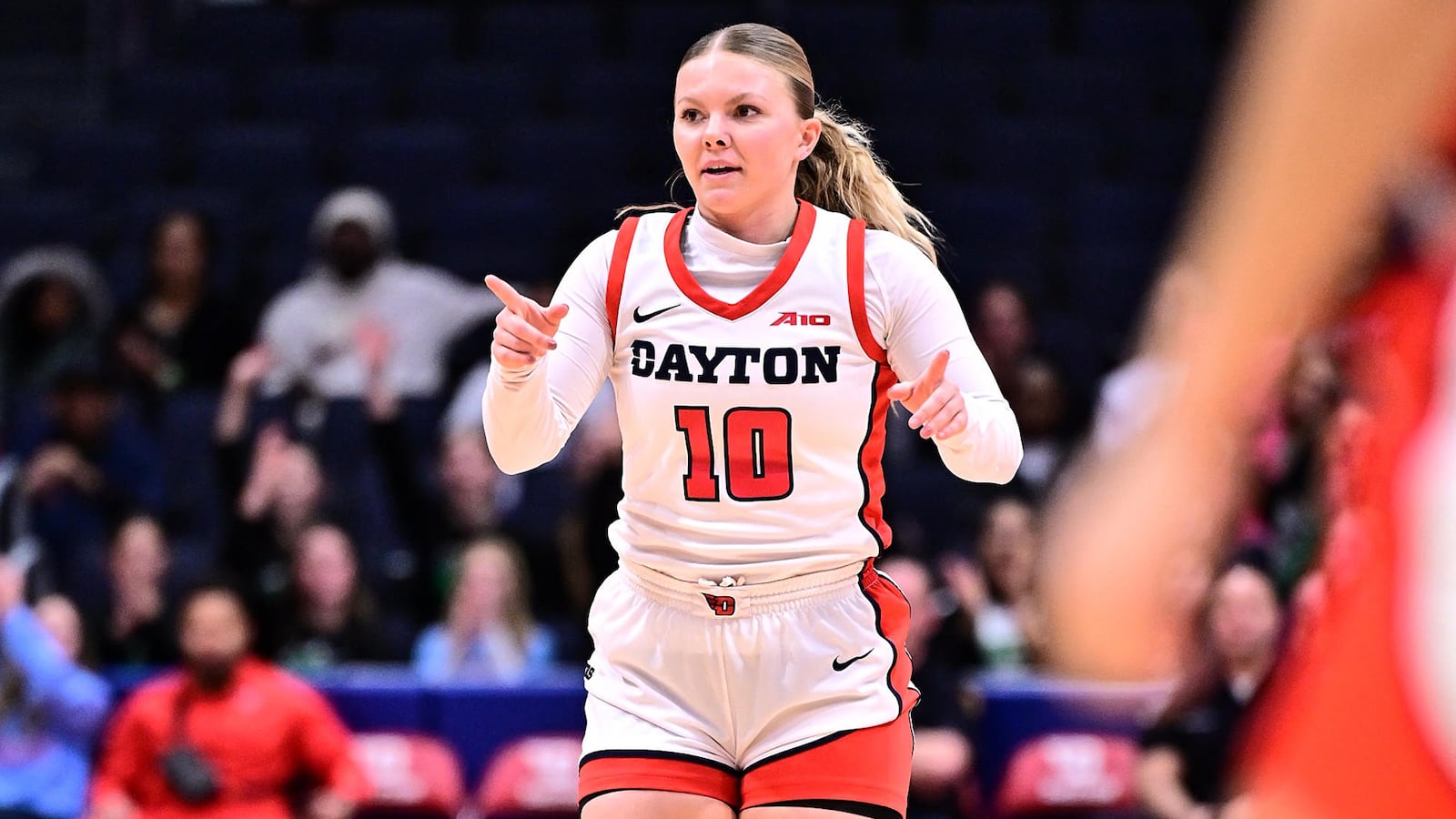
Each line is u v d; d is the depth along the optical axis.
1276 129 1.47
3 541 16.08
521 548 15.74
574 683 13.68
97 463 16.83
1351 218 1.47
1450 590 1.84
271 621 14.38
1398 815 1.83
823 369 6.15
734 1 24.02
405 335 18.09
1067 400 18.44
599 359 6.35
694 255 6.28
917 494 16.66
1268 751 1.96
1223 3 24.00
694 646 6.26
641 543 6.34
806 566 6.20
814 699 6.20
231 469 16.33
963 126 22.56
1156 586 1.59
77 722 13.52
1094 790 12.88
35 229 21.33
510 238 21.14
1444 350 1.81
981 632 13.94
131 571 15.05
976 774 13.09
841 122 6.86
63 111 24.95
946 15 23.94
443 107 23.03
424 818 13.42
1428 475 1.86
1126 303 20.67
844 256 6.23
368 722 13.50
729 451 6.18
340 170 22.14
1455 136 1.58
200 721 13.09
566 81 23.05
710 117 6.17
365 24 24.19
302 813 13.30
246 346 18.55
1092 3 24.08
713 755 6.26
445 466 16.20
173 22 25.61
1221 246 1.52
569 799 13.42
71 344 18.91
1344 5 1.43
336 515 15.95
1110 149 22.42
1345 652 1.91
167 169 22.38
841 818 6.10
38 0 25.42
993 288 17.27
